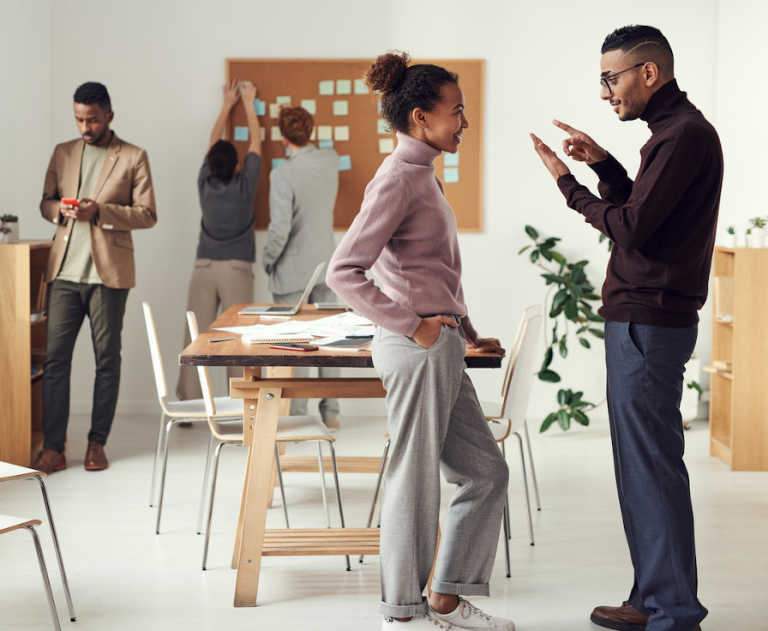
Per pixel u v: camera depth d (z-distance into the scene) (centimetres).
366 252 231
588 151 280
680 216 249
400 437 240
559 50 574
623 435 257
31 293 499
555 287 585
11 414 436
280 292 539
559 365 586
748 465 457
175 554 336
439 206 239
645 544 254
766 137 540
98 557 332
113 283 454
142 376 590
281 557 338
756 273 448
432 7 572
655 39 252
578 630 271
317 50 575
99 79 575
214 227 549
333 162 539
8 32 513
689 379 551
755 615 282
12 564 323
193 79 575
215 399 385
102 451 456
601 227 254
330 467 387
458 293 250
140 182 464
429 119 235
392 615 243
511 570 323
